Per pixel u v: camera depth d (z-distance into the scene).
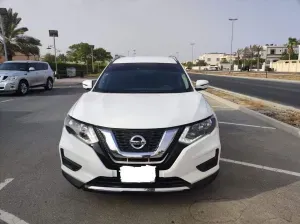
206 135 2.83
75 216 2.76
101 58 67.69
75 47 66.50
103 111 2.92
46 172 3.83
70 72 36.28
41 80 15.42
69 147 2.82
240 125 6.78
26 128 6.38
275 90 17.38
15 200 3.06
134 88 3.92
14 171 3.87
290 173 3.81
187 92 3.79
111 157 2.61
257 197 3.12
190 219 2.70
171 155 2.60
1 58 35.56
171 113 2.84
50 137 5.62
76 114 2.98
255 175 3.73
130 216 2.76
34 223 2.65
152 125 2.63
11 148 4.89
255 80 30.48
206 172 2.80
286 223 2.62
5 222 2.66
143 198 3.07
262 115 7.51
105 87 3.98
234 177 3.66
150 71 4.34
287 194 3.19
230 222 2.64
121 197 3.10
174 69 4.45
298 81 26.36
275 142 5.27
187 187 2.69
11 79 12.75
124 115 2.79
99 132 2.68
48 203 3.00
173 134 2.63
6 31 31.95
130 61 4.74
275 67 72.69
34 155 4.53
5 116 7.86
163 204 2.96
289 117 7.38
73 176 2.82
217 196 3.13
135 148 2.59
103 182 2.67
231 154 4.58
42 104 10.32
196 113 2.92
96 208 2.90
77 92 15.27
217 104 10.98
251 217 2.72
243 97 12.64
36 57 44.88
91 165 2.66
